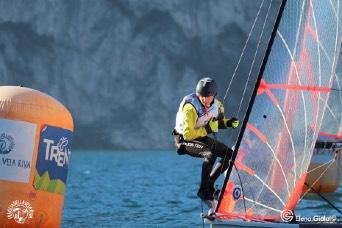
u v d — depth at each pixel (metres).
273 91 41.66
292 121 42.12
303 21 42.00
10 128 43.12
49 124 44.12
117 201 85.56
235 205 41.34
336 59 43.19
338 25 43.06
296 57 42.00
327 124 86.12
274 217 42.06
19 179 43.25
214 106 41.91
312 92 42.56
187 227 58.91
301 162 42.47
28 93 44.28
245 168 41.31
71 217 67.25
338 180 88.75
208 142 42.09
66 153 45.44
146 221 63.41
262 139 41.53
